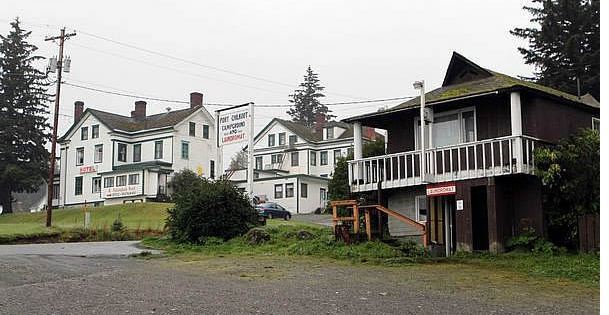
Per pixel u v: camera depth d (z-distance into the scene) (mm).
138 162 65625
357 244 20297
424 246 20266
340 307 10812
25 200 88438
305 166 70875
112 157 64625
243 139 27891
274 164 73688
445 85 25812
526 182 20391
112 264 17703
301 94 110188
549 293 13000
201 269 16578
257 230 23516
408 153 22719
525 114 21078
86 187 66500
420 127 23438
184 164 64500
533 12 45969
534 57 45000
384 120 24797
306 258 19297
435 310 10719
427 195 21688
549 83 43031
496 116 21641
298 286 13344
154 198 60812
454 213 22141
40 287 12797
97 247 24359
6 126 60562
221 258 19656
